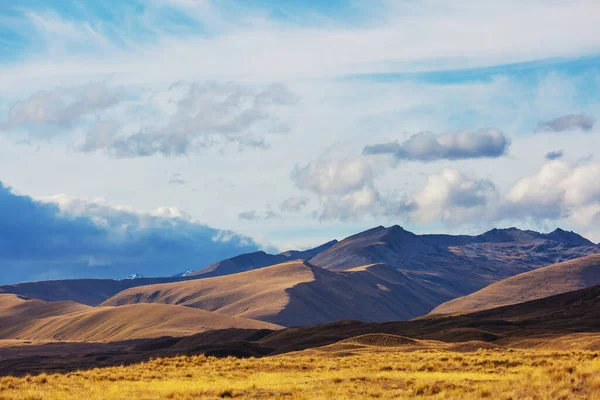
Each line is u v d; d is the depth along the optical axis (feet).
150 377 152.97
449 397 102.68
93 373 160.76
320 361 187.42
